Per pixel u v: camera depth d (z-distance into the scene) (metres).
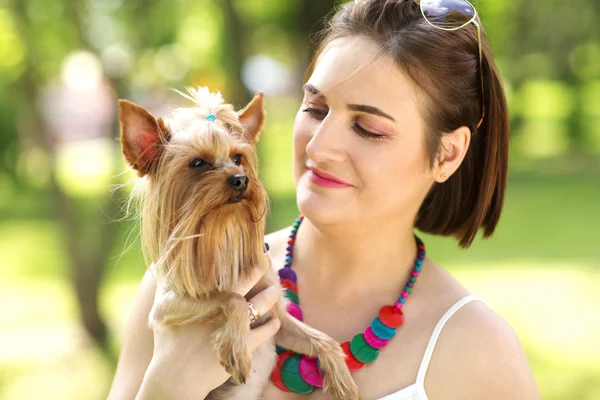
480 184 2.82
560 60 22.22
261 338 2.55
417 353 2.49
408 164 2.54
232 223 2.65
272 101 36.91
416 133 2.53
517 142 24.08
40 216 18.83
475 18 2.64
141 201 2.75
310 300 2.80
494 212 2.89
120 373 2.86
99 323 9.41
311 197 2.56
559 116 28.12
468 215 2.89
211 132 2.65
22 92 8.88
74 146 28.61
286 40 21.77
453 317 2.52
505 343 2.50
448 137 2.63
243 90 8.98
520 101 24.19
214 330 2.56
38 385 8.30
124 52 9.10
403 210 2.63
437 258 12.24
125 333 2.94
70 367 8.80
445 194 2.90
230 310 2.52
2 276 13.12
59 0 8.73
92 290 9.30
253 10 16.58
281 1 18.16
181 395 2.46
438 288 2.65
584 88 26.33
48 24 8.88
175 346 2.54
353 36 2.57
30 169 21.08
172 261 2.61
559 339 8.53
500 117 2.75
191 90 2.96
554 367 7.75
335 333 2.69
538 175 21.31
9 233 16.84
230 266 2.69
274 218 9.70
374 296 2.70
